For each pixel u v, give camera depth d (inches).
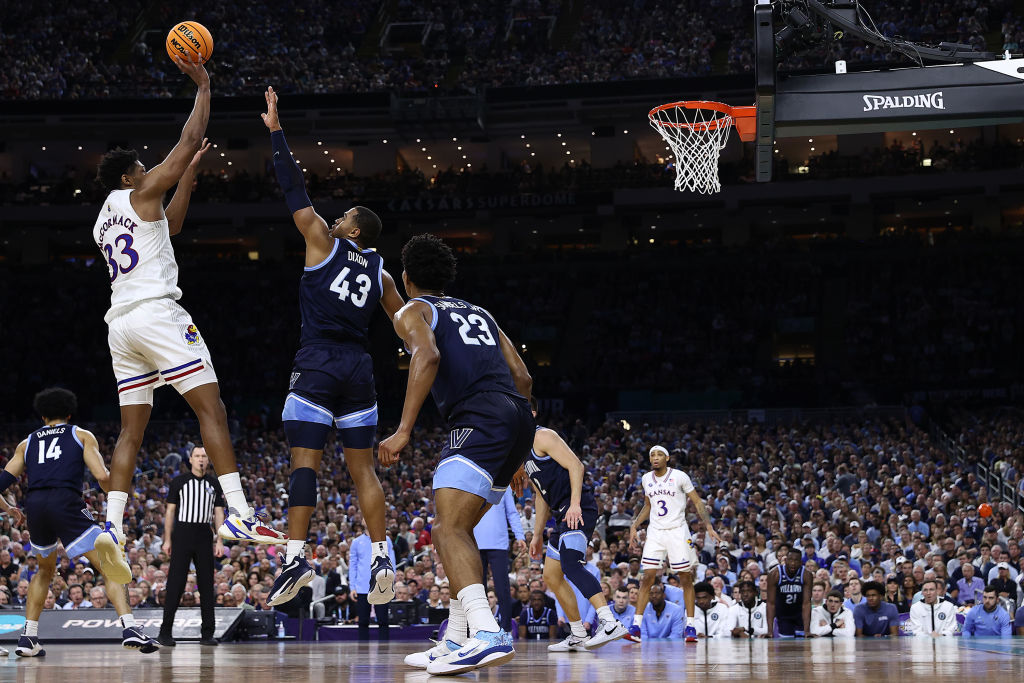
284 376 1366.9
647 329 1378.0
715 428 1059.3
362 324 203.8
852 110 400.5
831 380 1242.6
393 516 701.3
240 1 1601.9
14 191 1407.5
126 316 191.6
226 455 191.3
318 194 1425.9
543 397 1272.1
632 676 156.4
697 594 451.5
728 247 1402.6
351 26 1603.1
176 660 224.2
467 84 1448.1
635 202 1374.3
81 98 1344.7
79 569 530.0
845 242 1374.3
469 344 156.0
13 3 1537.9
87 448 266.8
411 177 1440.7
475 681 143.3
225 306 1435.8
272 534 191.2
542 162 1541.6
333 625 478.9
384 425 1226.0
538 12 1587.1
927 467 816.9
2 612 422.3
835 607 443.5
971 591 510.0
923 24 1359.5
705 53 1406.3
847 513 655.1
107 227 195.2
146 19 1583.4
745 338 1344.7
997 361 1241.4
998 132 1395.2
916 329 1302.9
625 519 672.4
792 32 406.6
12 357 1358.3
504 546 331.9
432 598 482.3
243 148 1450.5
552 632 446.6
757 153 426.3
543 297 1450.5
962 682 135.5
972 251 1330.0
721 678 148.9
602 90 1322.6
